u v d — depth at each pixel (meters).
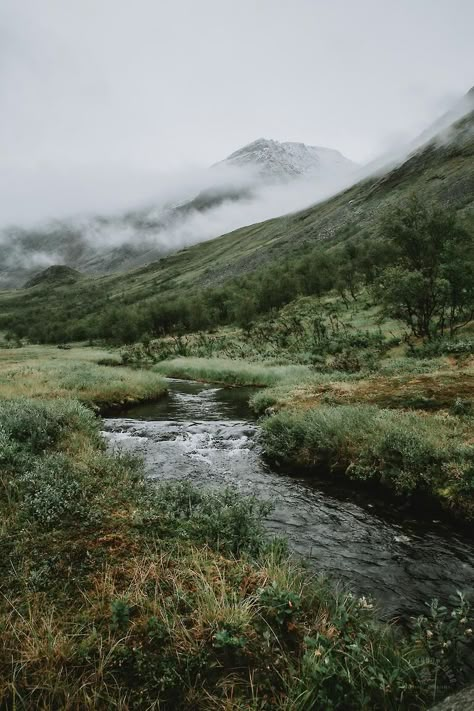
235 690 3.46
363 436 10.51
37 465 7.84
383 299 30.42
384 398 14.34
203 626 4.04
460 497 7.84
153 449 12.79
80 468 8.20
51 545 5.34
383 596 5.51
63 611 4.21
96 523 5.96
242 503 6.93
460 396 13.22
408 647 4.21
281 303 97.44
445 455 8.81
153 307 112.38
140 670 3.54
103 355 60.91
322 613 4.43
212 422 16.89
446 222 30.09
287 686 3.43
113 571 4.86
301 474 10.68
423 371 19.67
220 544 5.70
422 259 30.39
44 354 68.75
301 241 194.50
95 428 13.18
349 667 3.70
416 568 6.24
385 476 9.30
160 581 4.71
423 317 29.59
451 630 4.12
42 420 10.93
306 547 6.89
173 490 7.52
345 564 6.35
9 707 3.20
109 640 3.77
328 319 56.00
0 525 5.74
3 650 3.66
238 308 97.75
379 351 31.06
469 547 6.90
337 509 8.48
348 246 106.50
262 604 4.32
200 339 64.50
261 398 19.22
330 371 26.81
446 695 3.66
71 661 3.61
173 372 37.06
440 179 163.25
